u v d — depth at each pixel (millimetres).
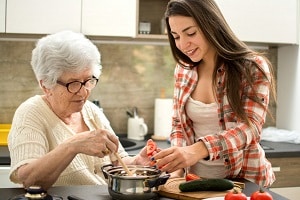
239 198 1151
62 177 1487
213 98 1664
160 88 2871
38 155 1390
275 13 2660
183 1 1495
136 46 2807
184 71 1778
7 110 2660
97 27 2432
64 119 1574
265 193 1163
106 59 2775
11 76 2648
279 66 2988
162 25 2723
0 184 2121
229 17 2584
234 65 1544
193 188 1301
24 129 1429
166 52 2857
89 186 1357
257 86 1522
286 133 2727
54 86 1429
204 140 1419
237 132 1457
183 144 1747
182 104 1730
